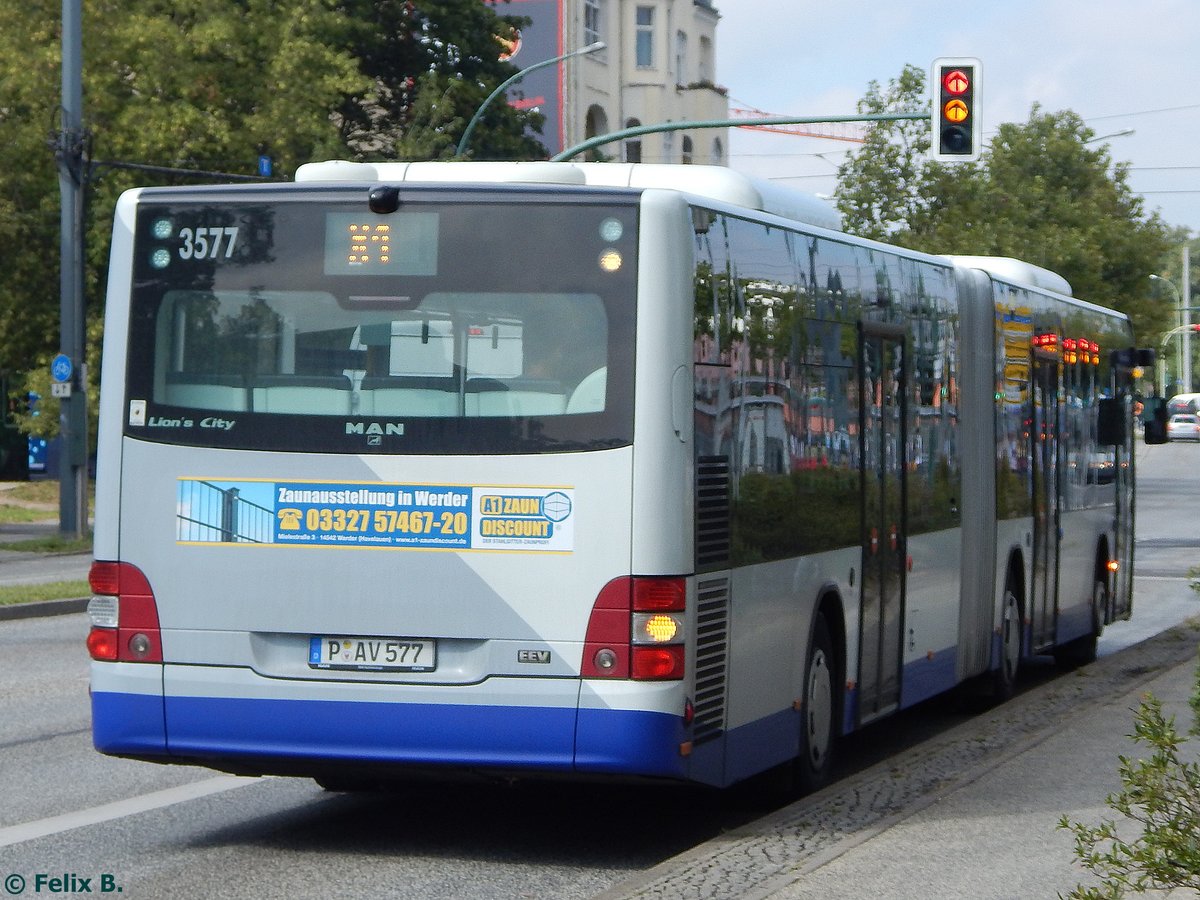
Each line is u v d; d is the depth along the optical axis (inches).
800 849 349.7
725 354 375.6
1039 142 2842.0
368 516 358.3
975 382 597.9
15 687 641.0
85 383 1480.1
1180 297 6378.0
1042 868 318.3
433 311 359.9
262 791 450.6
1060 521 713.0
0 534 1626.5
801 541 421.7
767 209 455.8
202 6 1883.6
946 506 560.4
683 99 3115.2
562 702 348.8
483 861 370.6
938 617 551.8
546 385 354.0
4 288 1914.4
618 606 347.9
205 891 339.0
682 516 350.6
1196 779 251.9
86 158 1470.2
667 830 407.5
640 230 354.0
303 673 361.1
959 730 531.2
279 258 367.2
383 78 2241.6
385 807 431.8
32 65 1815.9
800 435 422.9
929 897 297.7
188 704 365.1
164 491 368.2
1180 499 2316.7
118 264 373.7
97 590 371.9
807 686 427.8
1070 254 2625.5
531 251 357.1
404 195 362.3
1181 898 277.3
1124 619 841.5
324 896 336.5
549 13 2787.9
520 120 2294.5
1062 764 432.5
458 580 353.7
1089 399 773.9
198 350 368.8
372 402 359.9
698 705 356.5
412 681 355.3
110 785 452.8
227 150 1868.8
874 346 486.6
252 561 363.3
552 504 351.3
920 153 2496.3
